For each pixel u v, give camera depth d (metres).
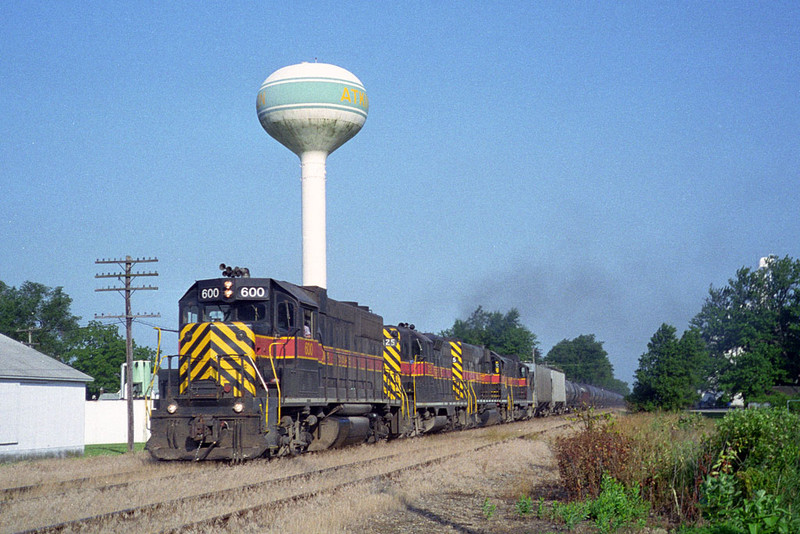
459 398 40.31
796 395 57.97
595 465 15.73
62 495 14.98
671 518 13.69
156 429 19.92
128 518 12.49
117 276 36.94
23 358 32.38
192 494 14.88
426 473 19.08
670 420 27.75
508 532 12.66
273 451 20.55
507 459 23.31
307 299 22.78
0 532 11.46
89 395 89.00
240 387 19.70
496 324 125.62
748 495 12.79
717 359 61.09
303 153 38.84
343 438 24.92
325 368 23.95
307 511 13.09
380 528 12.62
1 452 28.94
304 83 37.22
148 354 95.12
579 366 143.50
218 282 20.89
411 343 34.16
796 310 61.06
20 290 88.31
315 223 38.47
